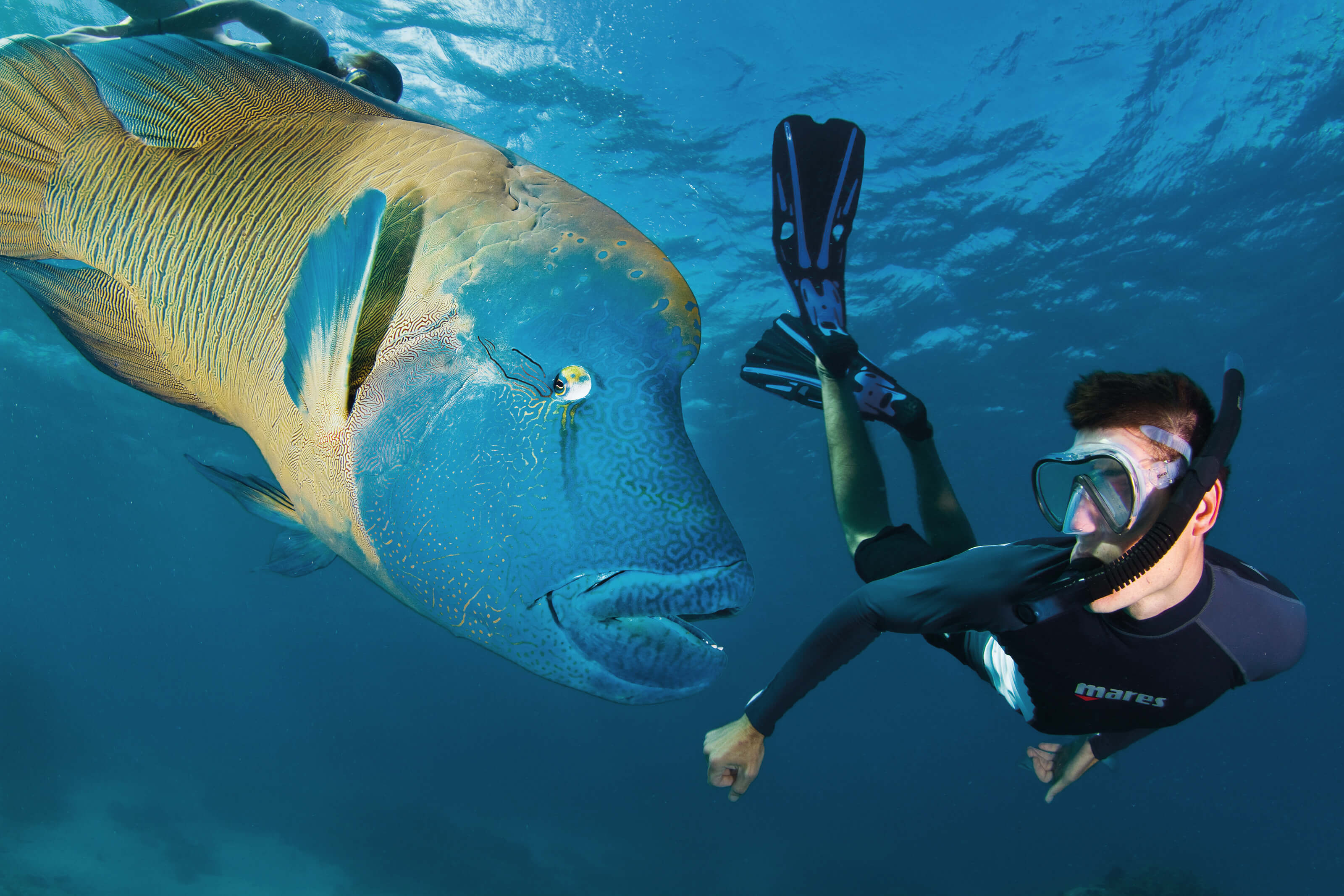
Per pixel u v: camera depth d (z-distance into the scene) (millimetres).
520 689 63906
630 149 14570
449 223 887
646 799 48125
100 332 1162
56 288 1151
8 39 1053
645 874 35094
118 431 30031
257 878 29578
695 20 12547
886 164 16094
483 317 825
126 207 1054
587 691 797
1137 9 13727
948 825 49500
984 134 15688
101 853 28516
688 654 792
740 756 1464
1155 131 16188
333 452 880
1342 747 82250
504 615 789
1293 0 13859
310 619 62500
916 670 66312
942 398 25203
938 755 73188
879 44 13625
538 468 777
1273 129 16547
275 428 981
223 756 50281
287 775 46312
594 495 771
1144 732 1812
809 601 55562
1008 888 38062
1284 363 25609
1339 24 14305
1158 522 1167
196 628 70000
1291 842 47750
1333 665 74875
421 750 56938
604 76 13125
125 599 63406
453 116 13648
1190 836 48000
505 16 11953
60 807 32469
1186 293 21219
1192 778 69438
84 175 1074
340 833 35438
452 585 800
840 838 44938
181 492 37312
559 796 49219
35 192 1102
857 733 74938
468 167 927
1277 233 19422
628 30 12422
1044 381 24766
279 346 959
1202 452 1170
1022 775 56438
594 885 32281
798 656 1451
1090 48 14305
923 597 1369
